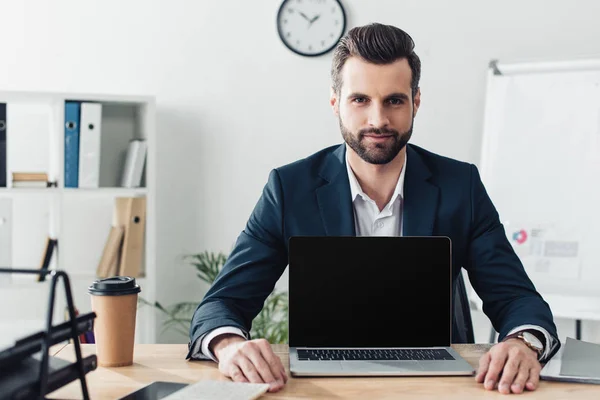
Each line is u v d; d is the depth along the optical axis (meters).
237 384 1.13
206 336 1.32
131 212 2.92
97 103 2.93
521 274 1.56
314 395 1.11
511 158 3.02
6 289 3.08
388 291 1.36
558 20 3.18
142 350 1.42
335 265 1.36
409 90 1.47
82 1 3.15
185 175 3.21
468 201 1.61
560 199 2.95
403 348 1.35
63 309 2.90
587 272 2.90
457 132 3.23
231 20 3.19
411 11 3.20
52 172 3.02
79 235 3.17
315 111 3.22
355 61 1.46
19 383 0.88
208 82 3.20
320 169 1.63
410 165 1.61
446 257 1.37
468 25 3.21
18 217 3.12
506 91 3.06
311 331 1.35
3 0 3.12
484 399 1.10
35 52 3.14
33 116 3.12
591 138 2.93
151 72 3.18
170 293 3.22
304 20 3.19
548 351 1.30
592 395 1.13
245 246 1.56
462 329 1.67
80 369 0.97
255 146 3.22
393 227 1.61
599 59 2.94
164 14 3.18
